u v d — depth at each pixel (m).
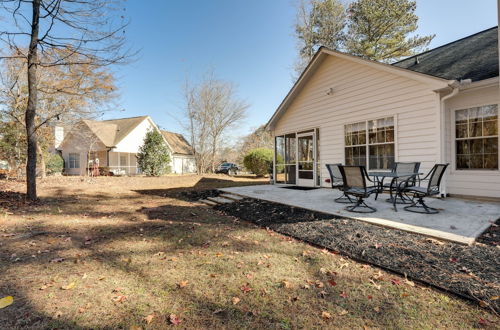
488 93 5.81
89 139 17.55
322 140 9.02
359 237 3.63
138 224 4.93
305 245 3.62
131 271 2.81
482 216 4.44
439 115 6.08
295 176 10.39
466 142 6.21
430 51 9.67
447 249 3.09
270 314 2.04
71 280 2.58
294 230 4.21
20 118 12.18
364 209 5.20
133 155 23.86
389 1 16.67
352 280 2.56
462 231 3.60
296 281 2.56
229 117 24.03
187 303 2.20
